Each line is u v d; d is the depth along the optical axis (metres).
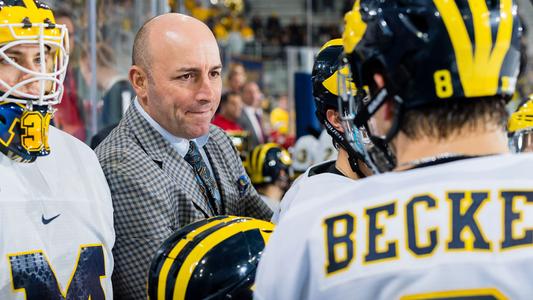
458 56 0.89
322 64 1.62
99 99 3.18
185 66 1.78
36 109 1.46
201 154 1.94
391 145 0.97
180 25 1.82
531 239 0.84
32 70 1.45
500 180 0.87
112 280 1.72
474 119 0.90
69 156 1.59
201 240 1.17
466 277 0.83
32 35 1.42
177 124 1.80
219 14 10.79
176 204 1.76
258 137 5.98
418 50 0.90
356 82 1.01
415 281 0.84
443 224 0.85
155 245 1.67
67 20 2.81
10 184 1.44
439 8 0.91
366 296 0.86
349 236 0.88
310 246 0.90
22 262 1.41
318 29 13.30
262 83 8.87
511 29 0.92
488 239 0.84
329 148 2.95
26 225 1.44
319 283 0.88
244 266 1.14
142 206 1.68
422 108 0.91
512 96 0.93
